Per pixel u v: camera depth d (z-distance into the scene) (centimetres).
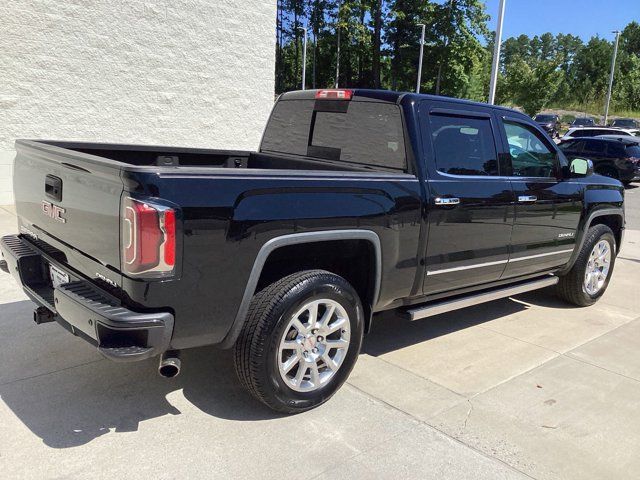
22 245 371
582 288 562
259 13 1048
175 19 948
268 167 484
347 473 283
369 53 6144
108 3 876
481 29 5475
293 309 313
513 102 4328
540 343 472
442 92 5603
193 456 289
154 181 261
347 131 423
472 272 429
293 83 7031
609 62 7038
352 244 351
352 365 354
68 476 268
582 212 527
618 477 294
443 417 341
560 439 325
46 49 834
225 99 1039
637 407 368
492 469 294
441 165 394
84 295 288
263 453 295
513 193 443
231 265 289
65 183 312
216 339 301
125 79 916
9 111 823
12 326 435
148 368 381
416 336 474
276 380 316
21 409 323
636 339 492
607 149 1744
